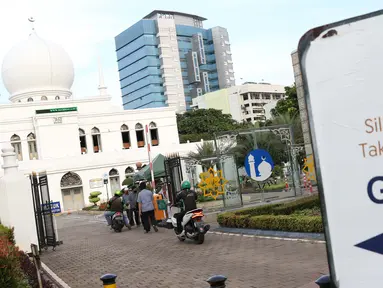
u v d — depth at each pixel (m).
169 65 149.00
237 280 8.81
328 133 1.80
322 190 1.79
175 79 149.88
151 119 65.38
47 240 17.41
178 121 89.56
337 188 1.78
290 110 58.22
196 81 155.62
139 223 23.06
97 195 52.56
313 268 8.87
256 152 20.86
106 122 63.03
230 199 22.20
